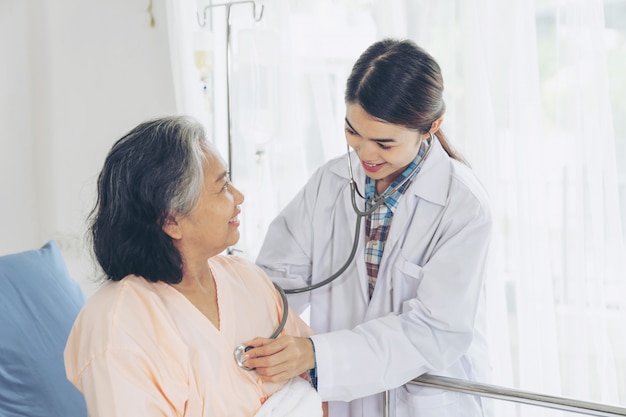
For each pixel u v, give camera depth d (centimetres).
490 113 188
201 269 121
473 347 144
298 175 219
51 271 182
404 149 126
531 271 187
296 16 215
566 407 125
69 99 245
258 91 210
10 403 157
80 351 108
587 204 183
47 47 243
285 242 156
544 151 188
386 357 129
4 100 238
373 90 120
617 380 186
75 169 247
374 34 211
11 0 237
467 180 137
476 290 133
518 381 192
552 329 187
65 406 163
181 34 230
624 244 189
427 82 121
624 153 189
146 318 110
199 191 111
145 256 113
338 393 129
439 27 193
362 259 143
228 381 114
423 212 138
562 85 186
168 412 105
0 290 167
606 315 184
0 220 241
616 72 188
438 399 138
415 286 139
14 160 242
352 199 138
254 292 131
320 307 151
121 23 239
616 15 186
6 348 160
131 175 110
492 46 188
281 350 120
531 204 186
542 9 187
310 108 219
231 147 216
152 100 240
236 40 225
